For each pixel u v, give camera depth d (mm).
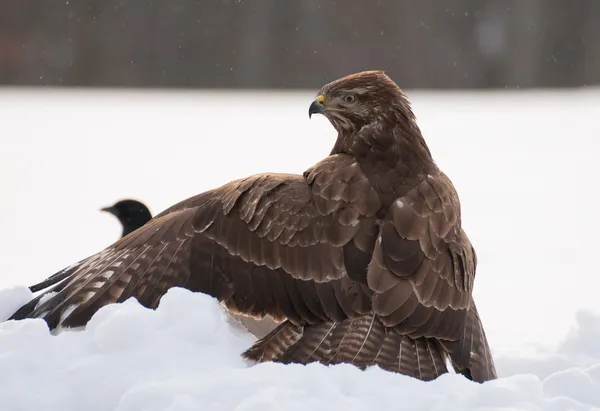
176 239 8078
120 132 39781
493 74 63531
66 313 7977
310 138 38062
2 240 19141
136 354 7238
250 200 7941
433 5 62156
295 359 7344
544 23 64438
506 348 9570
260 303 7727
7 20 60969
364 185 7848
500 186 28484
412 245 7582
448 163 32719
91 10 61500
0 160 31703
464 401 6668
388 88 8398
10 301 8469
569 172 30875
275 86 62000
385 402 6668
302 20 61750
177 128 41312
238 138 38062
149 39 62219
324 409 6461
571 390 7297
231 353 7449
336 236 7648
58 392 6965
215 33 62281
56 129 40406
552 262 17625
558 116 46375
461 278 7770
